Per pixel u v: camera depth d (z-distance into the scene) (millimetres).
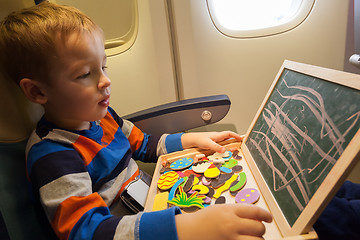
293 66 695
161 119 982
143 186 727
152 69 1211
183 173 743
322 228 556
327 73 545
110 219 492
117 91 1225
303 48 1171
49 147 575
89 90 568
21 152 580
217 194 630
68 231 472
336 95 499
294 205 493
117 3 1104
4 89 559
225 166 739
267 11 1155
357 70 1181
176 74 1257
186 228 438
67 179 526
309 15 1124
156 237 438
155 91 1245
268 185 604
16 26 543
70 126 664
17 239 477
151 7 1125
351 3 1092
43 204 506
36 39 527
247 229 416
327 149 465
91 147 663
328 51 1163
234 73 1238
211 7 1142
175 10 1143
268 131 699
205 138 837
